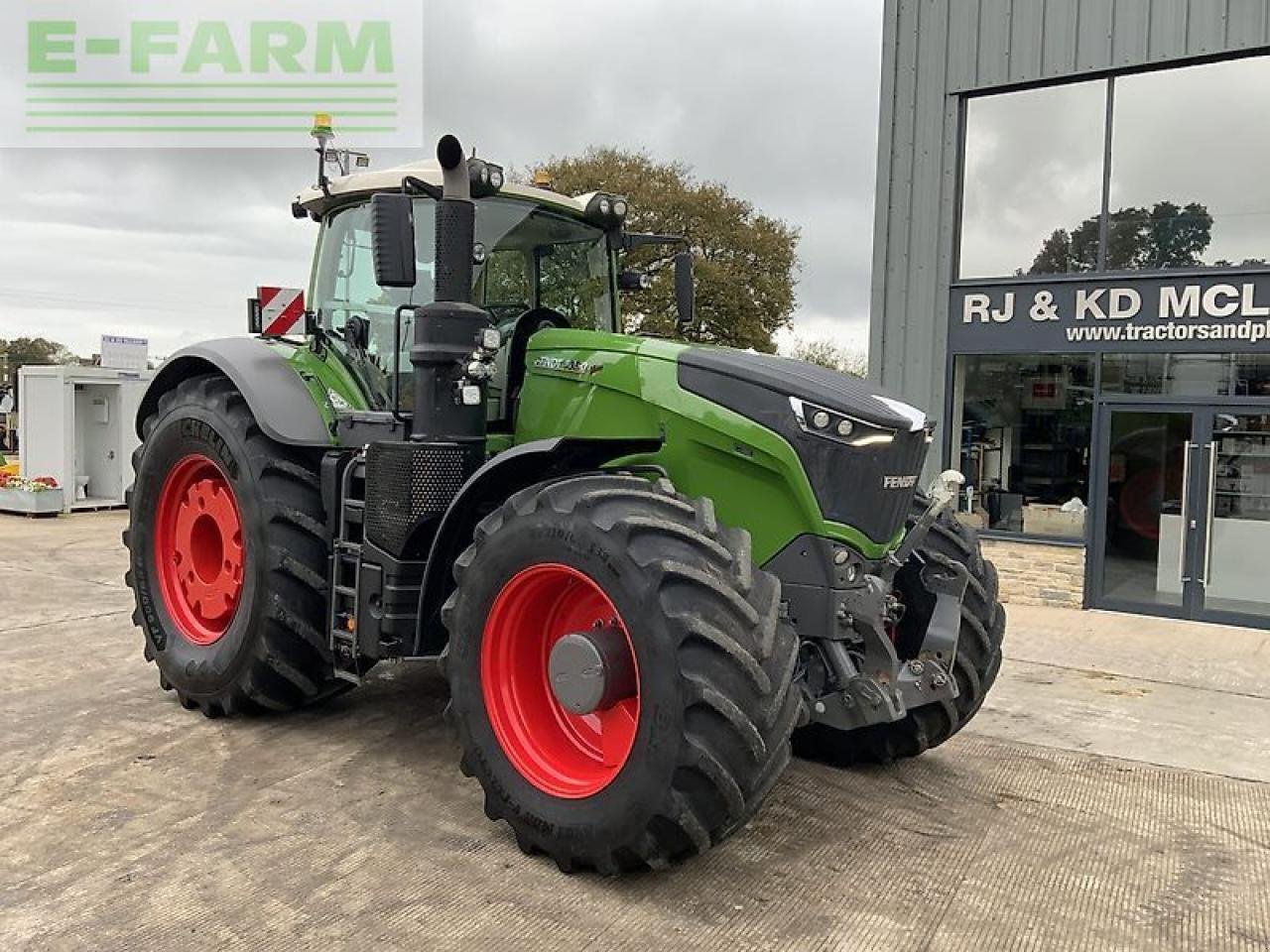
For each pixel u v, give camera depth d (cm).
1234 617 855
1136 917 319
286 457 467
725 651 294
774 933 300
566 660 325
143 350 1650
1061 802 420
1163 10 861
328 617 449
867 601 346
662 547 310
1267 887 344
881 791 426
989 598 441
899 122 983
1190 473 873
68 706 501
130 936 286
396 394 434
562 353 412
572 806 325
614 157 2470
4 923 292
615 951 286
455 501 375
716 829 305
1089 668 684
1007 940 302
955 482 387
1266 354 836
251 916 299
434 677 569
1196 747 506
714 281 2397
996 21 933
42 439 1427
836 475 344
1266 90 841
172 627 506
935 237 973
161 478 516
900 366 996
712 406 360
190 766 421
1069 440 928
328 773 418
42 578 883
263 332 549
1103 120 906
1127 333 891
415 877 327
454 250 398
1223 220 863
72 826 359
